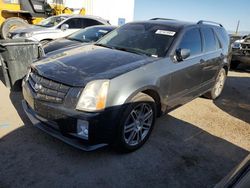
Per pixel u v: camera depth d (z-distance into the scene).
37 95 3.04
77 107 2.75
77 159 3.06
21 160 2.96
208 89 5.15
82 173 2.83
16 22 10.14
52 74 3.00
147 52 3.77
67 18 9.48
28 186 2.58
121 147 3.12
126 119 3.00
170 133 3.90
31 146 3.23
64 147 3.26
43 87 3.01
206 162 3.26
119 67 3.14
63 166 2.91
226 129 4.27
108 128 2.86
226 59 5.47
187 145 3.61
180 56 3.73
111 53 3.68
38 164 2.91
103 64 3.22
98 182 2.72
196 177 2.95
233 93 6.41
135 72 3.11
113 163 3.04
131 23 4.71
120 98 2.88
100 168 2.94
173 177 2.91
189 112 4.86
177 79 3.76
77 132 2.81
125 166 3.01
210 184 2.86
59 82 2.88
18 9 10.85
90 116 2.73
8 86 5.23
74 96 2.76
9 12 10.70
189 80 4.12
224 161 3.32
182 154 3.38
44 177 2.72
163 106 3.65
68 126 2.81
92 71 3.01
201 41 4.50
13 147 3.18
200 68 4.36
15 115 4.04
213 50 4.91
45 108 2.94
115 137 2.99
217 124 4.44
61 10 12.10
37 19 11.52
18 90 5.16
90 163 3.00
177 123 4.29
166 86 3.55
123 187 2.69
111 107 2.83
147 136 3.47
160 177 2.89
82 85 2.77
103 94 2.78
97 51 3.79
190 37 4.20
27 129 3.63
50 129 3.05
